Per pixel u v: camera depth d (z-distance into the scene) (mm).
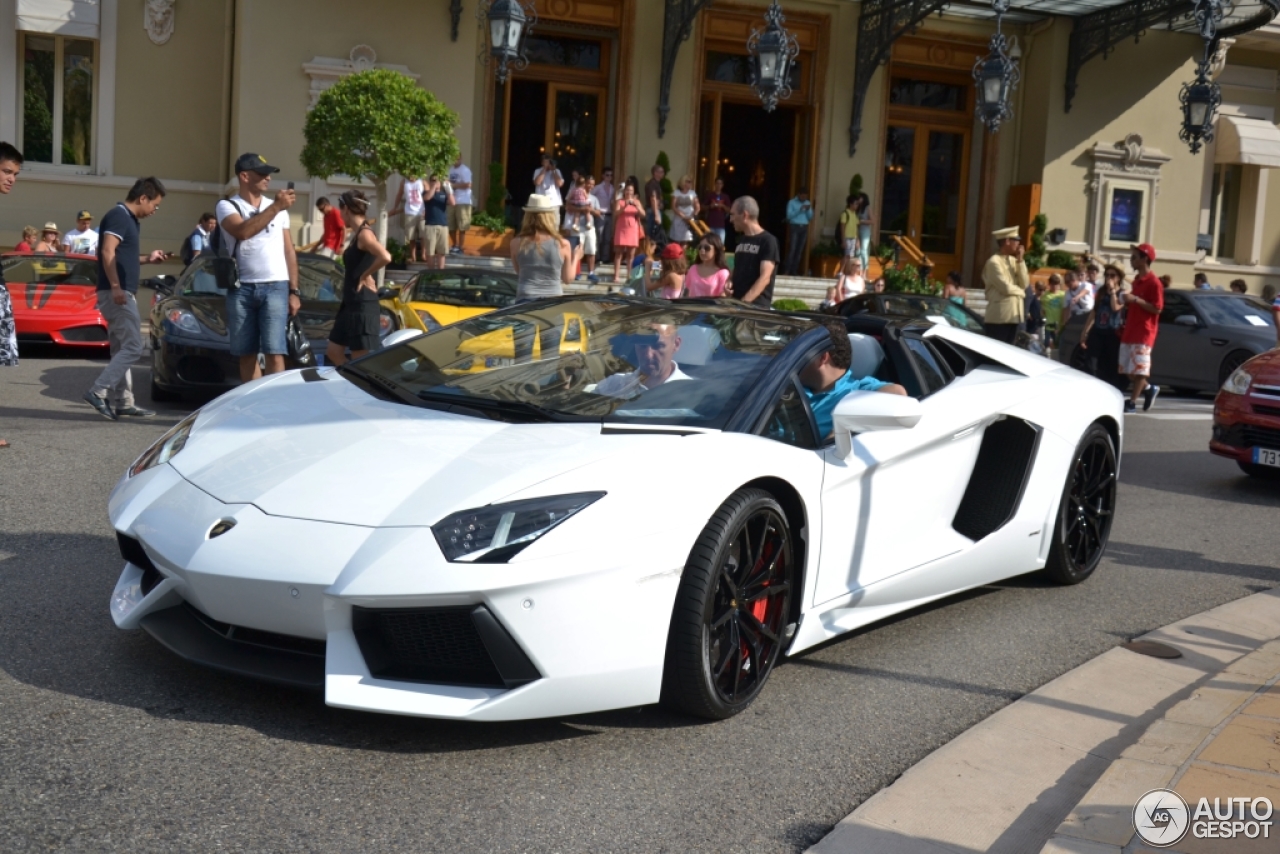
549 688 2861
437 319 9500
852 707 3514
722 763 3031
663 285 9000
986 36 21328
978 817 2809
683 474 3125
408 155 14445
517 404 3531
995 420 4535
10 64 16531
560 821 2643
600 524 2914
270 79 16406
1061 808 2891
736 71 20406
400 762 2861
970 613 4637
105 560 4383
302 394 3750
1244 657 4102
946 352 4723
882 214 21578
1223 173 23547
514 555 2797
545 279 7887
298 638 2963
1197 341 14008
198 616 3168
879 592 3934
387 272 15406
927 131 21734
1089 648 4262
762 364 3746
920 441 4066
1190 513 6949
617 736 3139
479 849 2490
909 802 2855
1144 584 5266
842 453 3654
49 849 2336
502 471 3037
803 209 19688
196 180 17266
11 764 2684
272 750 2867
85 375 9922
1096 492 5152
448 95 17203
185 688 3193
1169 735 3268
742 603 3281
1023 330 12664
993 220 21781
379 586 2740
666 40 19469
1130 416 11773
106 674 3254
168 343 8234
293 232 16516
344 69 16547
